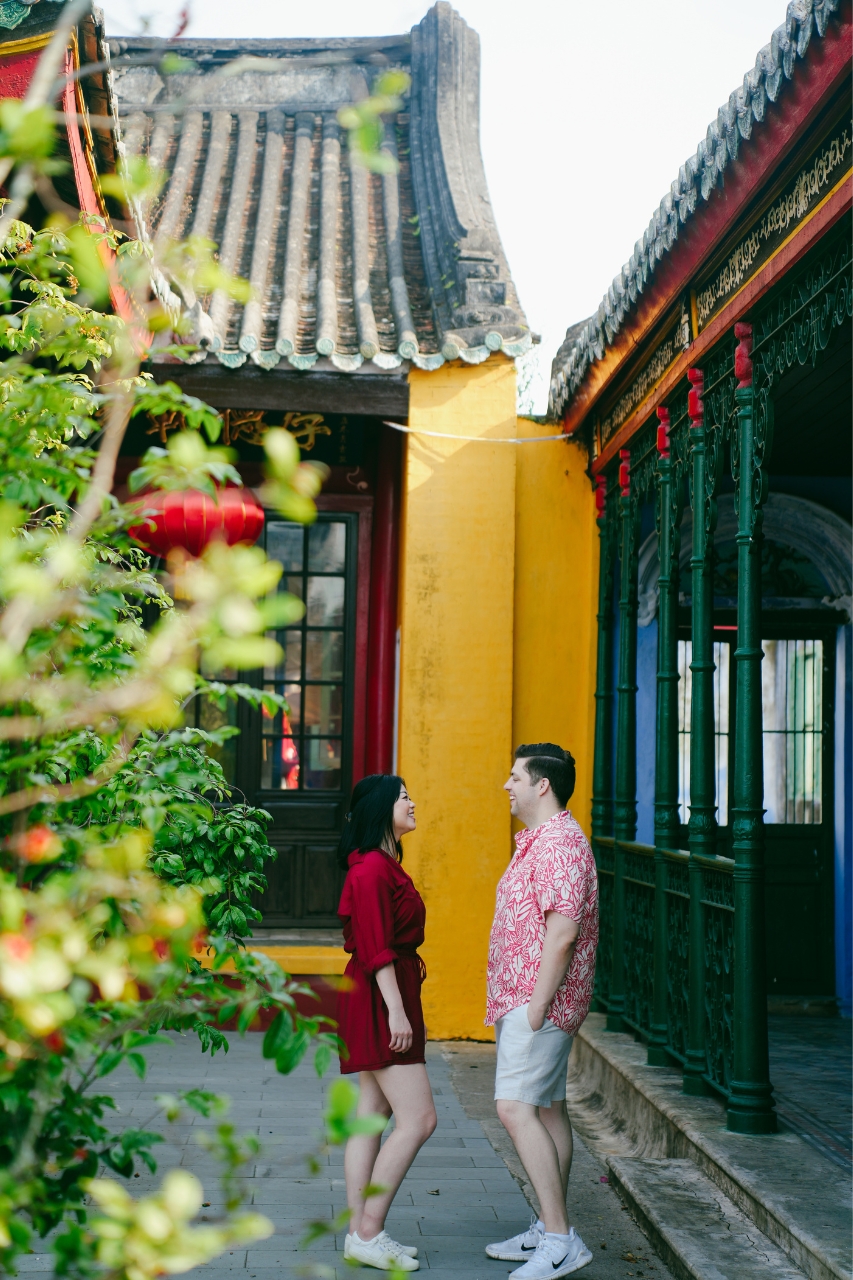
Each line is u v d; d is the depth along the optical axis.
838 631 8.48
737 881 5.02
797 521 8.24
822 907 8.40
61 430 2.55
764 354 4.98
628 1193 4.68
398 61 10.98
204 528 5.73
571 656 8.37
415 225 9.62
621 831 7.20
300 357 7.59
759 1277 3.76
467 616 7.96
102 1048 1.86
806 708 8.50
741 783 5.05
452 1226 4.55
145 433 8.29
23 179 1.89
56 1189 1.96
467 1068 7.12
